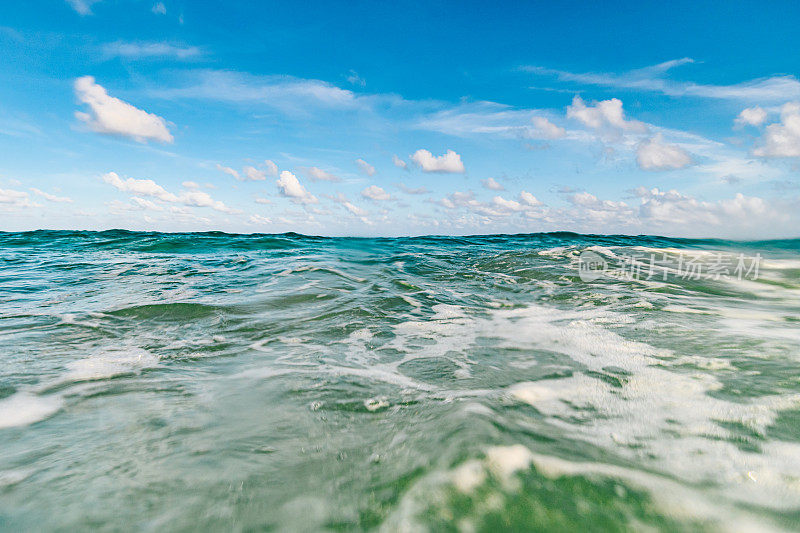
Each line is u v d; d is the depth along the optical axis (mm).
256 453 1583
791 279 6258
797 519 1109
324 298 5090
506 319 4148
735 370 2377
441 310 4562
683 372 2396
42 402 2125
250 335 3559
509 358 2877
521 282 6375
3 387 2324
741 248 10891
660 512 1108
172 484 1382
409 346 3232
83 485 1379
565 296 5270
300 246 12758
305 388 2311
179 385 2377
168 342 3330
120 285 5891
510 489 1177
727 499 1190
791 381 2174
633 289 5562
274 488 1342
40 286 5777
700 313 4074
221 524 1179
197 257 9617
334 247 12492
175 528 1168
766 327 3451
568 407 1947
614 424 1737
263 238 14977
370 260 9102
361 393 2225
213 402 2119
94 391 2277
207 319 4074
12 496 1319
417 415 1871
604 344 3117
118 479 1416
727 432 1649
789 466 1390
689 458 1440
